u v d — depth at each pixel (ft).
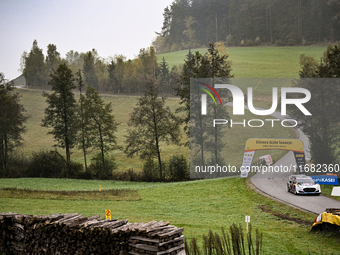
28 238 34.96
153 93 183.83
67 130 203.00
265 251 39.06
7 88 223.51
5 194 93.56
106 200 90.33
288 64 427.74
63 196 93.86
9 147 215.31
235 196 94.12
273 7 603.67
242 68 422.41
